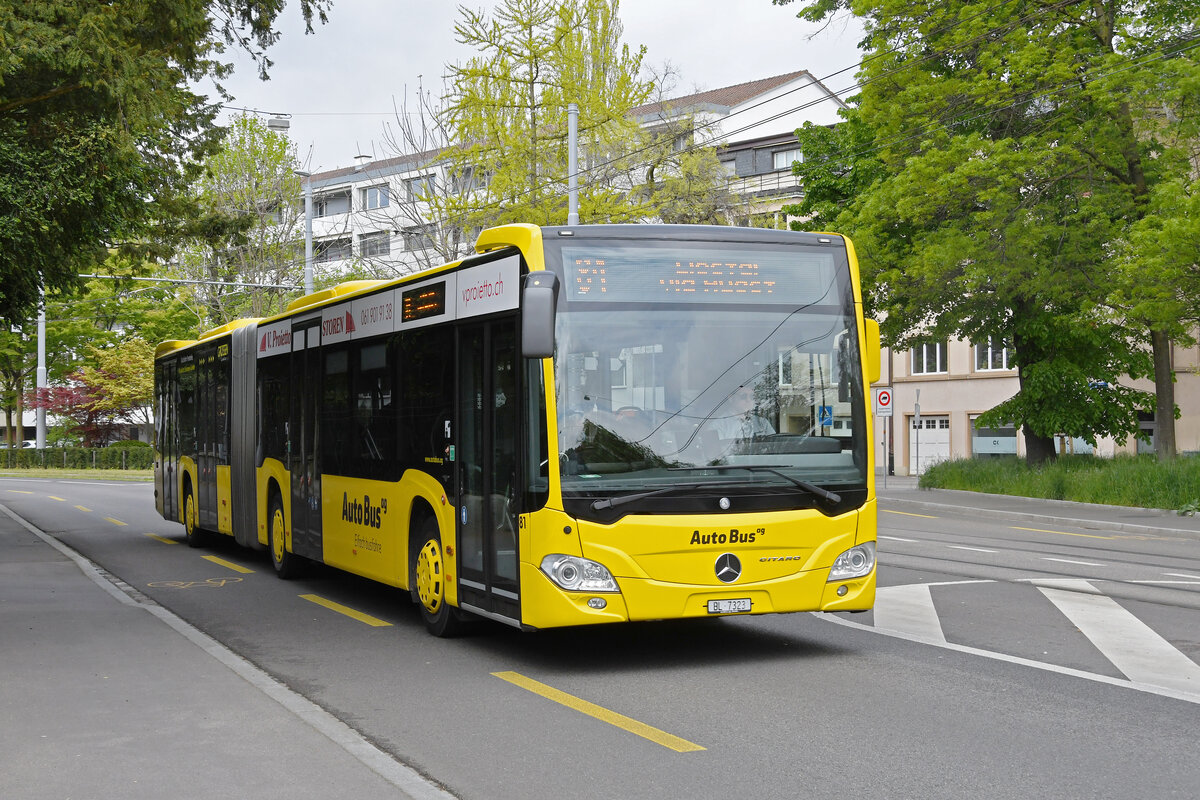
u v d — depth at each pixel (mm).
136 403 59812
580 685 8242
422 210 43219
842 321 9117
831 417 8945
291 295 48562
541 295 7996
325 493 12961
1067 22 28797
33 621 11047
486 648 9773
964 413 49281
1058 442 45438
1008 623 10594
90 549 19422
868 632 10180
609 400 8484
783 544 8609
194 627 10930
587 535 8266
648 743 6625
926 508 29297
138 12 12445
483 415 9242
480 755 6438
